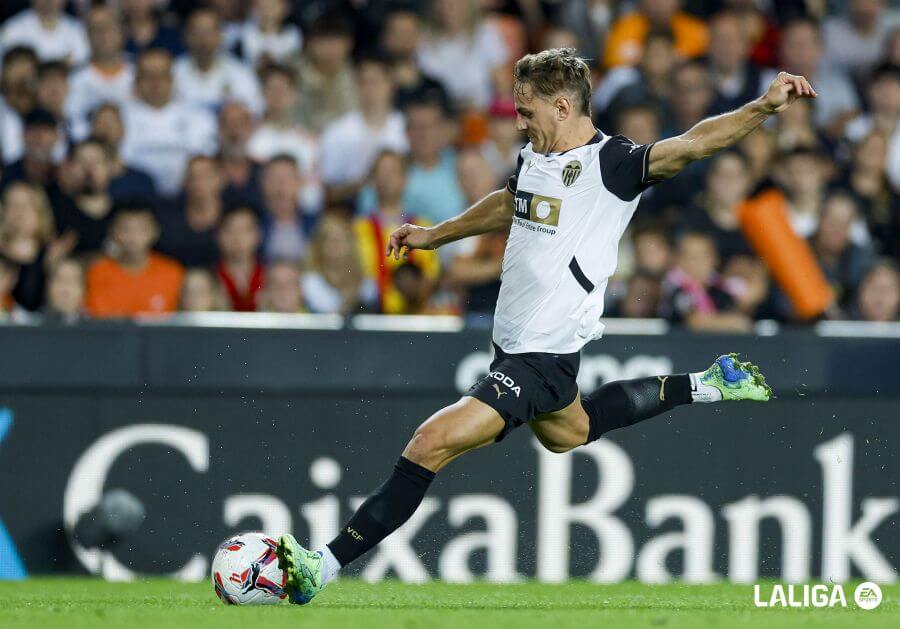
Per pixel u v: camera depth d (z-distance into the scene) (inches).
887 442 960.9
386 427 933.2
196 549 917.2
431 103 1290.6
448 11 1401.3
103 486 914.7
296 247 1256.8
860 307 1221.7
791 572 951.6
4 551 904.3
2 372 906.7
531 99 616.1
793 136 1395.2
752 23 1466.5
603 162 607.8
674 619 577.0
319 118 1349.7
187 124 1318.9
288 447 926.4
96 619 553.0
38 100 1300.4
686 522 943.7
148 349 922.7
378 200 1251.8
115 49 1332.4
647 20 1439.5
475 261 1200.8
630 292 1177.4
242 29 1391.5
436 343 939.3
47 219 1184.8
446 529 924.0
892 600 775.1
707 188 1248.2
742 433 951.0
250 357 927.0
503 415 606.9
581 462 936.9
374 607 636.7
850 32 1485.0
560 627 531.8
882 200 1359.5
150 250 1187.9
